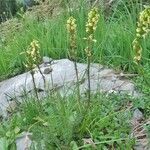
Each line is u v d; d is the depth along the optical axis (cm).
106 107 79
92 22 71
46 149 69
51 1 137
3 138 72
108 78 90
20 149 72
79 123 73
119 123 75
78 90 76
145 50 94
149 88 83
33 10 139
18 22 138
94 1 123
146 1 117
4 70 111
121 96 82
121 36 100
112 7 119
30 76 98
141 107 79
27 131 75
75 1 123
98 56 100
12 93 94
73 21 73
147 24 66
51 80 91
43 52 108
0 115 90
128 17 108
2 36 134
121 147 69
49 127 72
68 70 95
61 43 108
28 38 114
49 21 119
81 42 103
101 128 73
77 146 69
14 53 113
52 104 79
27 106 80
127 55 98
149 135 71
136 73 93
